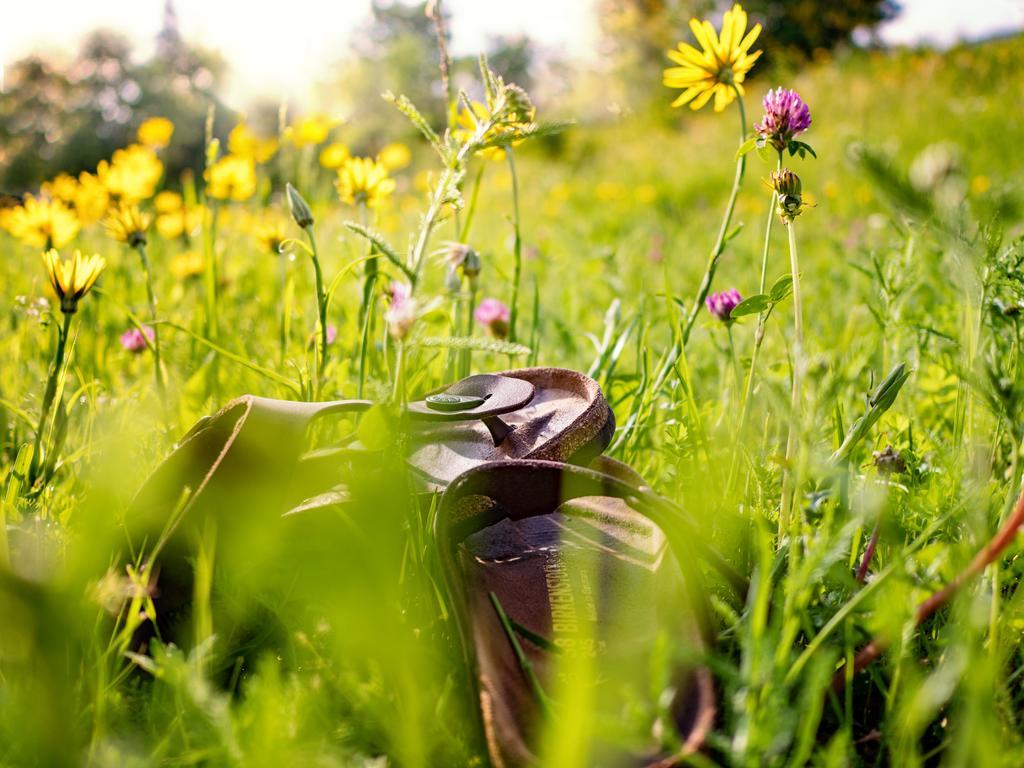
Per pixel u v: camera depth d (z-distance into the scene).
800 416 0.30
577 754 0.22
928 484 0.36
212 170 0.65
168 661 0.25
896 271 0.47
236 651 0.30
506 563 0.33
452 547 0.33
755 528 0.36
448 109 0.49
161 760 0.25
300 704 0.27
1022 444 0.28
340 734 0.27
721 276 1.03
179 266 0.78
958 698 0.27
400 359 0.31
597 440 0.36
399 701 0.27
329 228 0.96
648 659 0.28
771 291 0.36
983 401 0.31
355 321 0.60
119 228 0.55
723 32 0.41
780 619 0.27
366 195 0.51
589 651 0.28
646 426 0.45
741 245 1.24
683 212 1.99
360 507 0.31
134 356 0.62
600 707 0.26
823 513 0.32
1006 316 0.39
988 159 1.99
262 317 0.76
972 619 0.24
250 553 0.30
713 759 0.25
